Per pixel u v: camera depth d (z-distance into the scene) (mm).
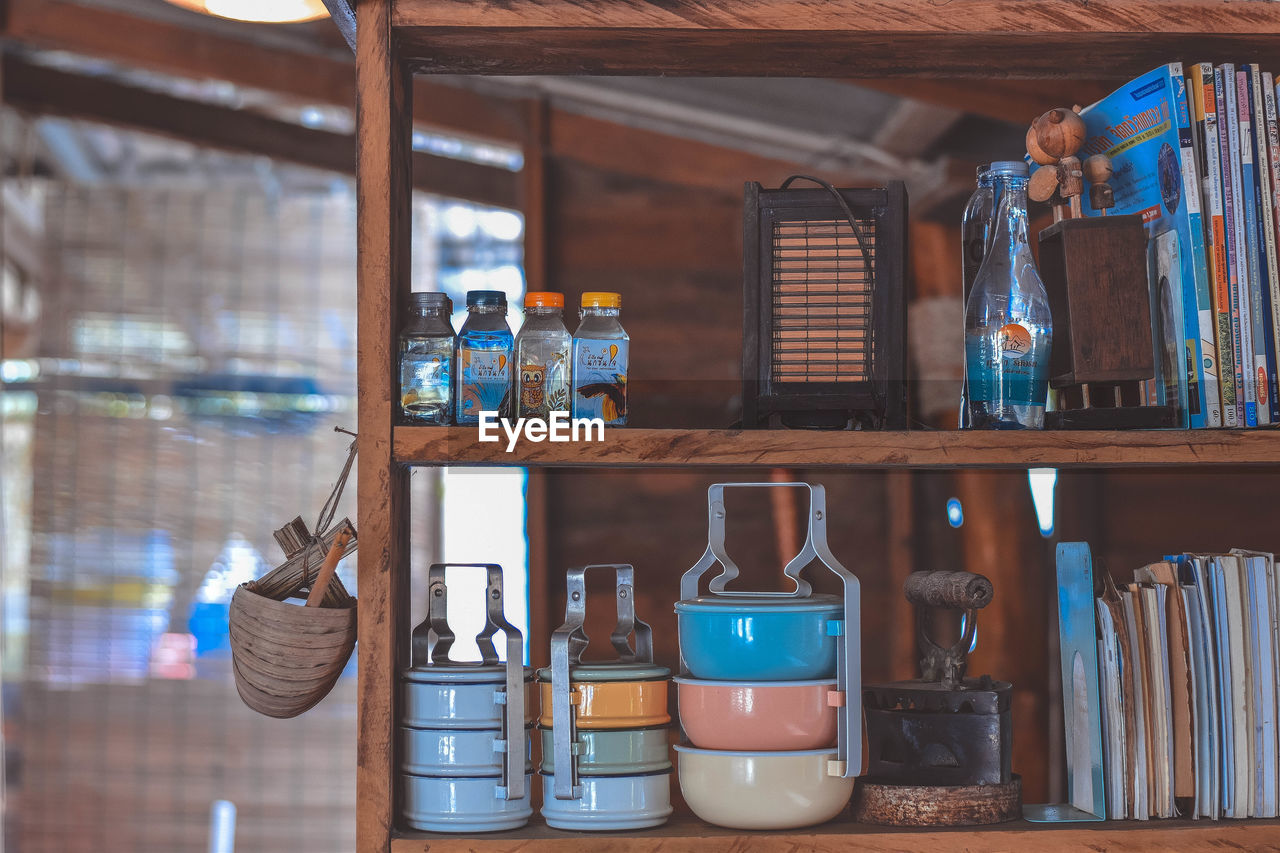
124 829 2963
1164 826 1188
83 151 3307
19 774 2975
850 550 1709
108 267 3160
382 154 1173
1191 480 1675
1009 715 1243
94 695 2998
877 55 1309
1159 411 1218
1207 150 1230
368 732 1148
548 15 1189
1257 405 1219
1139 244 1209
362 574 1156
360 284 1163
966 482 1697
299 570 1242
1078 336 1204
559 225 1802
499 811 1180
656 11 1196
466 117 1884
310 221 3209
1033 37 1243
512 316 2582
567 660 1181
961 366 1702
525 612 1719
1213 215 1227
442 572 1256
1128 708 1218
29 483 3086
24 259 3449
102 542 3047
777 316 1244
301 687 1176
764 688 1169
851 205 1236
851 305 1238
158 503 3064
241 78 2576
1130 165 1317
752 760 1163
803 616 1184
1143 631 1232
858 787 1224
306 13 1260
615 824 1173
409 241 1314
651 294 1788
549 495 1719
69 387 3084
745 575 1713
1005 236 1275
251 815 2957
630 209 1812
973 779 1205
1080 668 1277
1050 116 1281
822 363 1238
